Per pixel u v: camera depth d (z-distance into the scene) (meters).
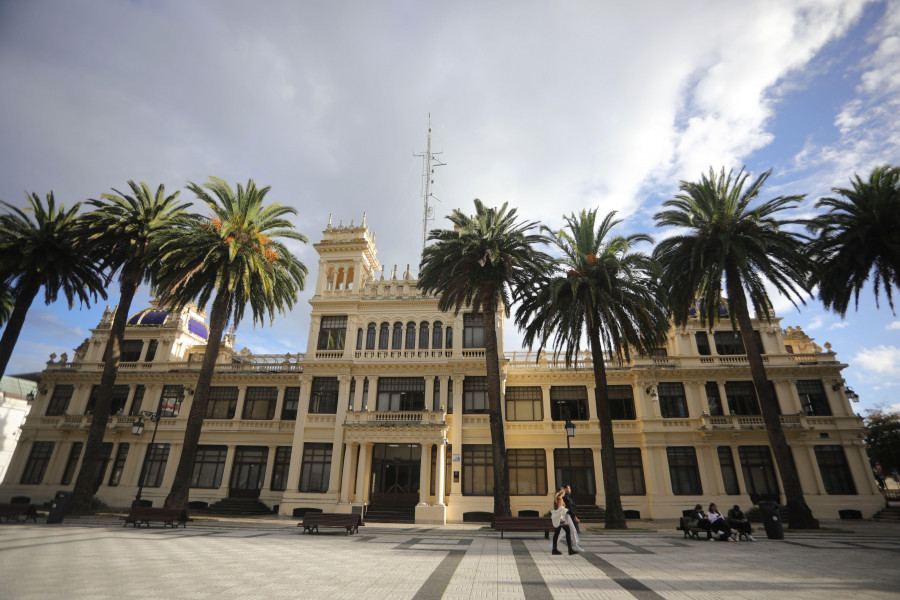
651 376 38.69
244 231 31.39
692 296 30.31
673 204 30.97
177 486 27.41
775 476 35.44
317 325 39.97
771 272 27.73
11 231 32.19
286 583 10.61
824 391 37.59
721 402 37.94
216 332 30.44
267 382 42.38
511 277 28.72
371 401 37.41
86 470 28.95
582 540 20.28
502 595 9.65
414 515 32.06
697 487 35.88
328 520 22.02
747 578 11.35
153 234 31.22
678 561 14.14
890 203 27.11
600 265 28.70
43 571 11.16
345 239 43.00
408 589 10.16
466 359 37.03
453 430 35.69
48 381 44.72
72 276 34.44
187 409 42.28
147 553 14.69
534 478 36.81
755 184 28.73
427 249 29.86
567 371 39.34
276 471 39.47
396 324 39.75
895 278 28.64
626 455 37.44
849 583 10.65
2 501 40.09
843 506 33.97
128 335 46.09
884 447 50.22
